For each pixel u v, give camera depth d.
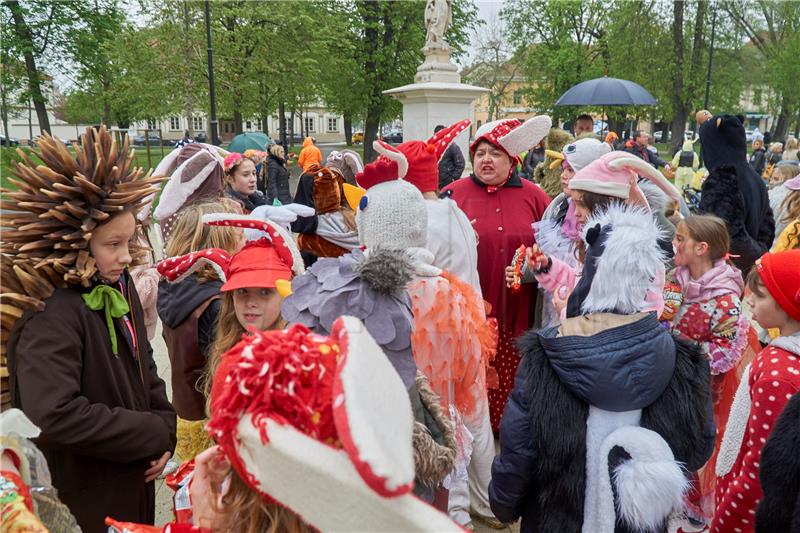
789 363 1.86
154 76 18.84
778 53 26.20
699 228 2.73
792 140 10.67
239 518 1.09
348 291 1.65
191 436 2.94
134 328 2.08
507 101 37.19
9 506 1.25
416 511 0.85
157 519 3.06
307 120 56.12
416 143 3.00
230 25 21.44
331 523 0.88
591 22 30.05
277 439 0.91
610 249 1.78
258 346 1.00
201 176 3.62
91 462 1.87
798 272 1.90
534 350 1.86
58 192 1.75
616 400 1.69
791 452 1.52
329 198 4.00
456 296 2.46
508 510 1.93
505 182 3.87
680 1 24.67
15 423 1.33
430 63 10.79
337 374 0.85
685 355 1.82
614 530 1.69
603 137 10.77
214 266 2.38
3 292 1.73
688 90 25.97
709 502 2.67
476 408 2.69
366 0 26.42
